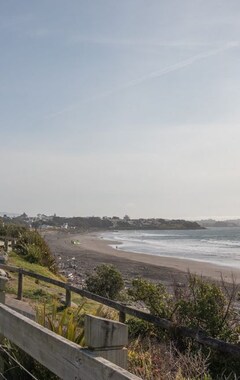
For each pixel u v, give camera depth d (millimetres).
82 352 2436
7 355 4215
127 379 2051
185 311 6465
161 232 179250
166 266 39531
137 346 5695
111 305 7098
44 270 19641
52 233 136750
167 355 5297
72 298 12539
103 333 2492
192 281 7172
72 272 31453
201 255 53531
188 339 5949
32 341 2982
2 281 4133
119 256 51625
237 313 6938
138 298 7996
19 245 23109
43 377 4090
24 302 10086
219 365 5543
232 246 73312
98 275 14781
